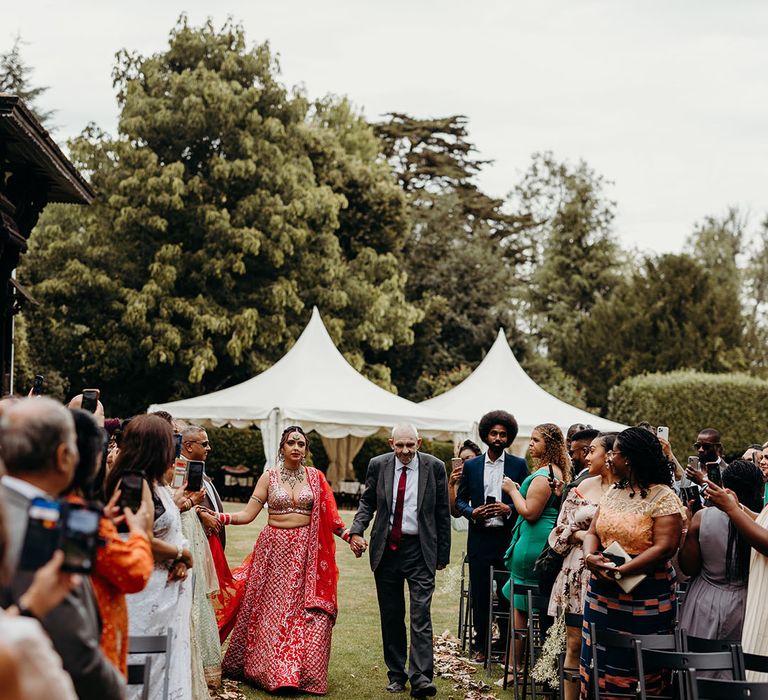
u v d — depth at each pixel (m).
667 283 39.09
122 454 4.52
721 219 46.97
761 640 5.03
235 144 29.97
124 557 3.19
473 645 8.24
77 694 2.61
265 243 29.41
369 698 6.88
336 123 36.94
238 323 28.62
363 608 10.32
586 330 40.56
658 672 5.08
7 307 11.39
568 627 6.06
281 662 6.94
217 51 31.16
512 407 20.36
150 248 29.50
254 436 24.75
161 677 4.72
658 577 5.19
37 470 2.54
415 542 7.14
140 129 29.59
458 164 46.41
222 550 7.39
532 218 47.56
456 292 38.22
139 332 28.62
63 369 29.33
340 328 30.69
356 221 34.41
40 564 2.27
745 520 5.02
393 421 18.64
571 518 6.14
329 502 7.36
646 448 5.20
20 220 11.17
